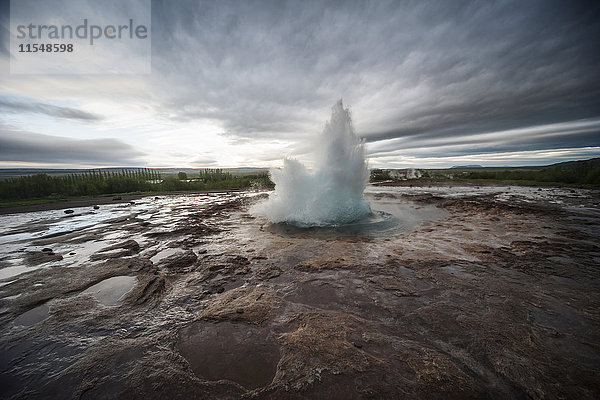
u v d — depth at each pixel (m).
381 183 37.41
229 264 6.29
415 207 15.35
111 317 4.08
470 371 2.81
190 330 3.70
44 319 4.06
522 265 5.85
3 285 5.30
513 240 7.91
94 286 5.21
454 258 6.40
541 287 4.78
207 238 8.92
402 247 7.42
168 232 9.66
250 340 3.43
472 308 4.09
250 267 6.13
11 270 6.14
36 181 26.98
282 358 3.07
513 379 2.69
